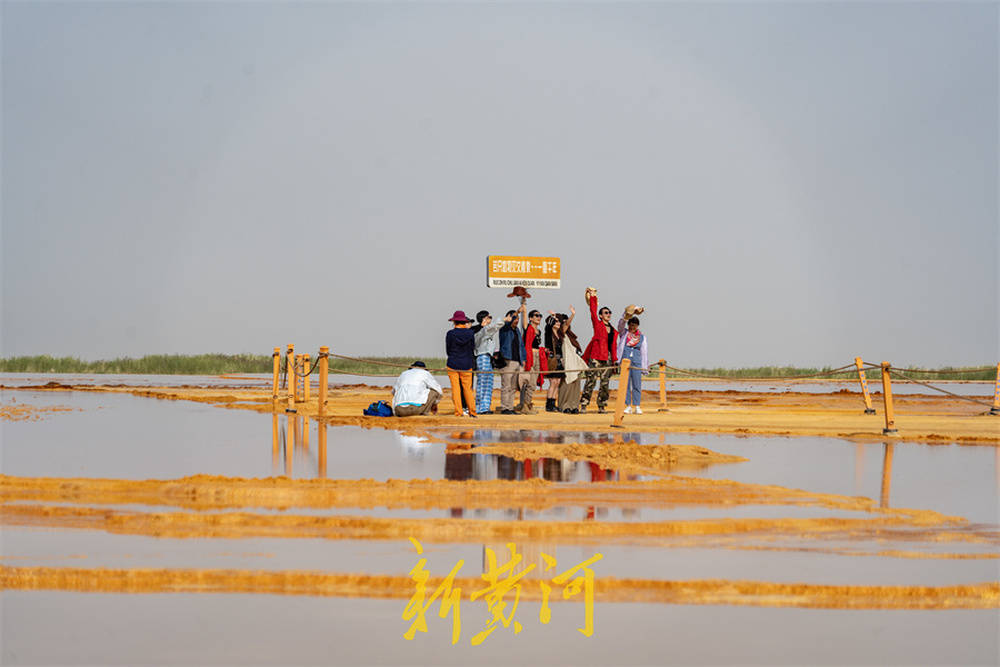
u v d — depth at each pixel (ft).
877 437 173.88
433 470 114.01
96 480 101.04
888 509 91.86
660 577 67.87
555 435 165.27
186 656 53.11
